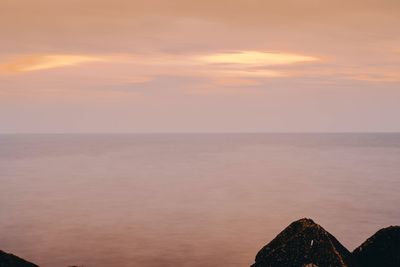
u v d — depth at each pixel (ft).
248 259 92.32
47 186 219.20
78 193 195.72
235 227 124.98
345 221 131.85
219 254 95.91
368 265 40.16
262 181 238.89
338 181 234.17
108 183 234.38
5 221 131.95
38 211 149.48
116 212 148.66
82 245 103.24
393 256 39.86
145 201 173.78
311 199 174.91
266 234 116.16
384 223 128.67
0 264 40.11
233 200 175.32
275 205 162.71
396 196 179.11
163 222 131.95
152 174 279.28
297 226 40.86
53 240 108.47
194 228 123.65
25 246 102.53
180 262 89.61
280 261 39.24
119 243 105.60
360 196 180.55
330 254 37.68
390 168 307.99
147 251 98.12
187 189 209.97
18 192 196.44
